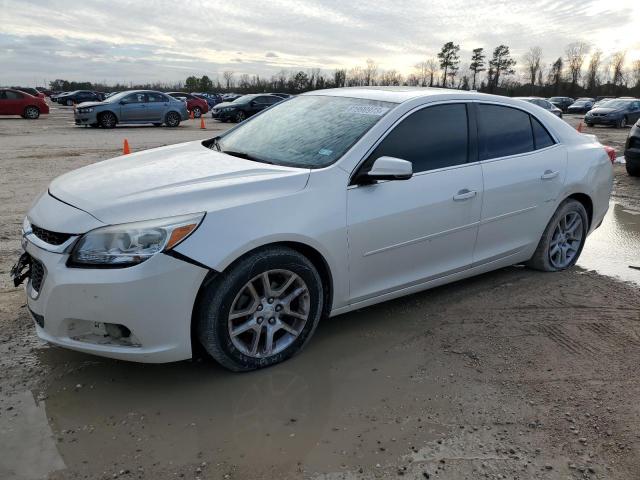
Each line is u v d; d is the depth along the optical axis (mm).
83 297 2750
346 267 3447
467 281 4773
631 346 3689
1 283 4395
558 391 3150
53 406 2895
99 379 3154
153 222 2807
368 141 3562
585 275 5012
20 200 7414
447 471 2504
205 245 2852
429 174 3787
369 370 3330
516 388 3172
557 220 4836
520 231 4523
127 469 2467
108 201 2945
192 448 2611
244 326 3137
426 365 3404
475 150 4121
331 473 2475
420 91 4176
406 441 2701
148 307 2771
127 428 2740
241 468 2490
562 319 4070
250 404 2959
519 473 2504
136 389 3066
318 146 3652
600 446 2695
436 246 3912
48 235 2926
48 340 2934
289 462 2535
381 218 3516
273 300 3219
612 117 27094
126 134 18797
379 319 4008
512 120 4457
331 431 2758
